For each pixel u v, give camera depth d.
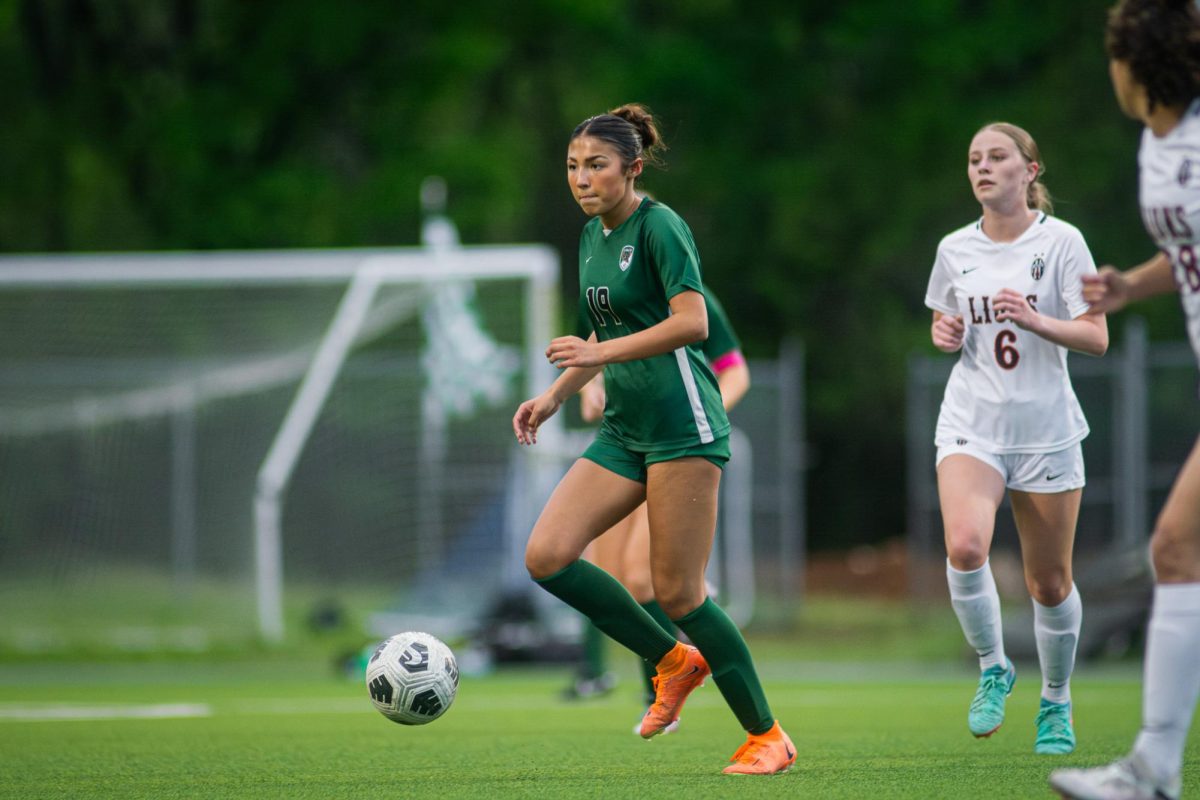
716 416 17.67
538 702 35.00
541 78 105.31
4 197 89.31
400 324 63.34
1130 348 61.41
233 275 59.31
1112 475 61.38
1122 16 13.82
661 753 21.84
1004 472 19.91
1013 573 63.56
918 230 102.06
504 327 61.28
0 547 59.69
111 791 17.95
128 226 90.50
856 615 71.06
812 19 105.69
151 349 60.81
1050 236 19.81
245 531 60.00
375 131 91.69
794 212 102.06
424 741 24.42
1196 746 21.59
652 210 17.70
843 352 105.94
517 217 102.69
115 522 60.28
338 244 87.31
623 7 104.69
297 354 60.72
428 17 91.69
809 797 16.20
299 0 89.19
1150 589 51.78
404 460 61.09
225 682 45.69
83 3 88.50
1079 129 99.44
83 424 60.59
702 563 17.73
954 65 99.62
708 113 105.00
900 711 31.84
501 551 60.41
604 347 16.89
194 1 90.00
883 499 111.38
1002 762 19.80
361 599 60.34
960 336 20.30
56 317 60.56
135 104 90.94
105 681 46.75
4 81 90.06
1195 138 13.69
